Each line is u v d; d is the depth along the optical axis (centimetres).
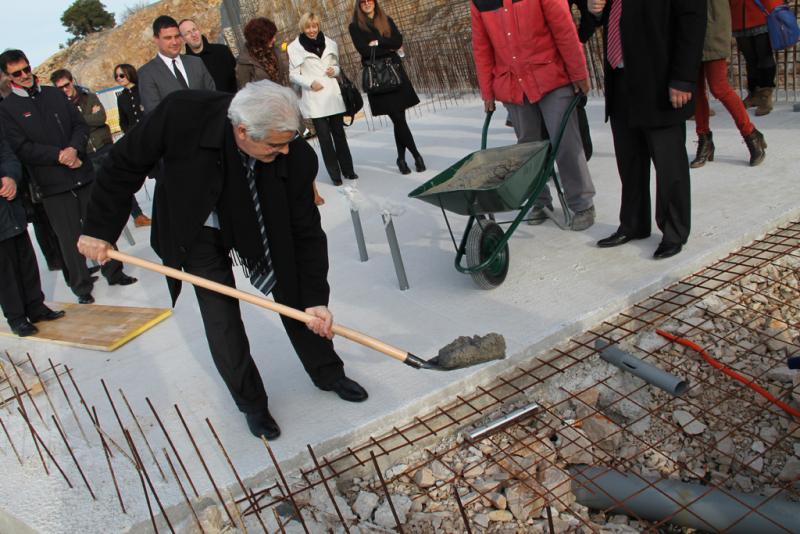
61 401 398
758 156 517
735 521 263
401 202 627
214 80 644
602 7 398
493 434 319
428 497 295
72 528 289
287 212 287
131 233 745
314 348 333
